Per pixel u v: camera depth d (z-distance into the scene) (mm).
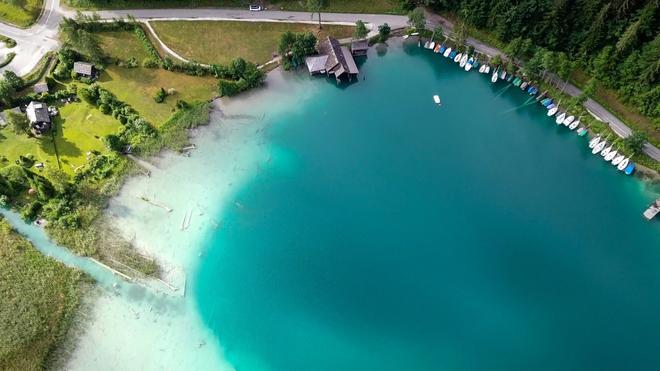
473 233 98562
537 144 110000
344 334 88875
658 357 84312
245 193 105000
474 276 93875
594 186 103250
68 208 101750
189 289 94125
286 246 98562
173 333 89875
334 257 97062
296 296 93125
